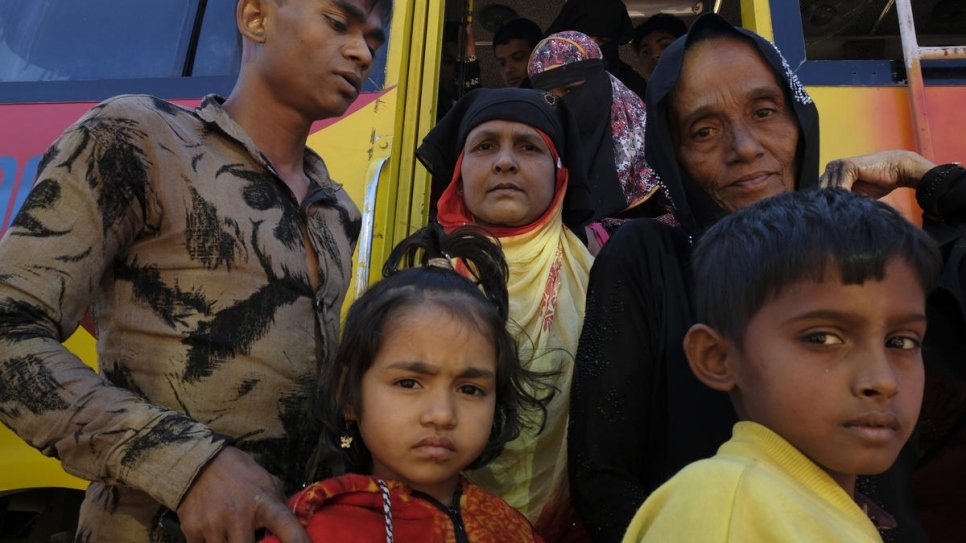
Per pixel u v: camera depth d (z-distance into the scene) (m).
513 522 1.15
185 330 1.14
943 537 1.47
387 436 1.08
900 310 0.84
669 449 1.19
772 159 1.34
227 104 1.36
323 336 1.28
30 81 2.34
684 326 1.25
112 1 2.45
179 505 0.97
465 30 3.52
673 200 1.39
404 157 2.20
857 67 2.25
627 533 0.92
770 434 0.88
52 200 1.08
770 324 0.89
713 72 1.35
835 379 0.84
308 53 1.28
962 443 1.41
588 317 1.30
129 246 1.16
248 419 1.16
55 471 1.85
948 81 2.21
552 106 1.91
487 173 1.69
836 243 0.85
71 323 1.08
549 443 1.46
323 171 1.50
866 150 2.16
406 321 1.11
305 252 1.30
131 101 1.18
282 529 0.93
